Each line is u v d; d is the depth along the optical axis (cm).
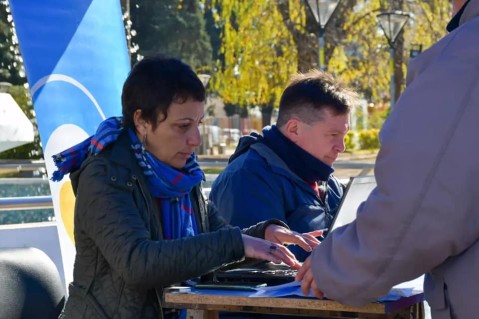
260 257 270
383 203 221
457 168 214
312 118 373
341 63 2311
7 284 306
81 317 276
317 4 1244
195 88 284
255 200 367
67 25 445
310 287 244
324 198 392
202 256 265
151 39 3525
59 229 425
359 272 228
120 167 277
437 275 228
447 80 219
